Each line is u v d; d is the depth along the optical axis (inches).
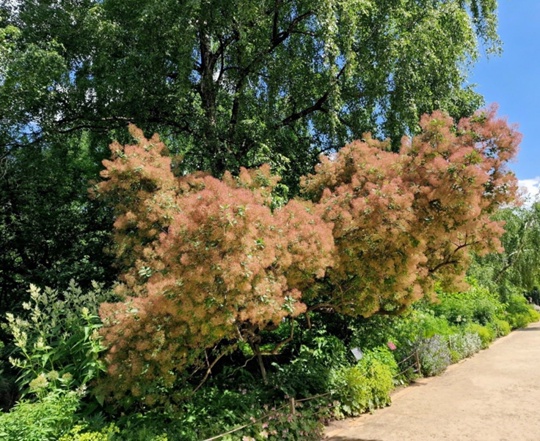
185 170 391.9
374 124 446.9
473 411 266.5
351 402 263.3
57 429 165.3
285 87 433.4
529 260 851.4
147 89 381.4
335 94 370.9
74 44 379.6
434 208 245.4
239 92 408.2
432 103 422.3
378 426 242.8
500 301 842.2
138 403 205.6
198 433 194.2
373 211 227.9
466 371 399.9
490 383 343.6
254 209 172.4
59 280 355.6
